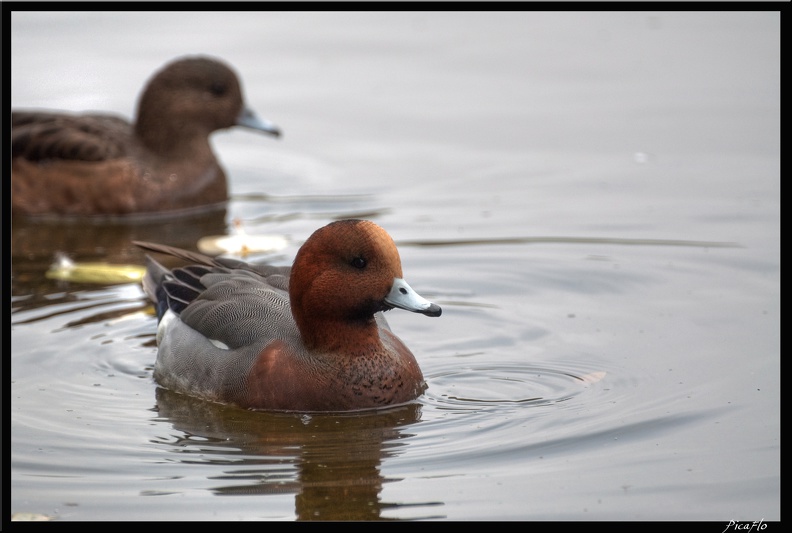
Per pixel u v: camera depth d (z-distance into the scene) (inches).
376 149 775.1
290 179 740.0
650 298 550.3
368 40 946.1
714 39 920.3
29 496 380.2
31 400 455.2
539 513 368.8
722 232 626.2
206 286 488.1
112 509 373.1
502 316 536.1
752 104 808.9
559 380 469.4
